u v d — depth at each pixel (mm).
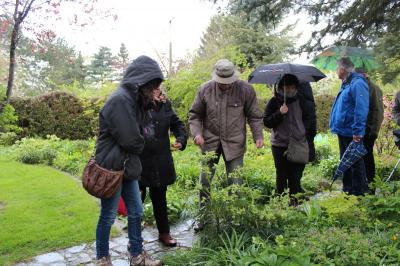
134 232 3602
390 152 7629
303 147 4734
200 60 11766
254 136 4559
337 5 8336
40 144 10422
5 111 8852
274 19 8984
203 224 3951
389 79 7395
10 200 5809
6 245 4133
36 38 9477
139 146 3229
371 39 8039
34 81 25938
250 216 3832
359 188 4953
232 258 3293
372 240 3393
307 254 3133
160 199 4156
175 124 4250
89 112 12430
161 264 3654
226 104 4492
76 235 4426
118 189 3332
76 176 7645
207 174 4090
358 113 4719
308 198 4836
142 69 3223
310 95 4820
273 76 4770
